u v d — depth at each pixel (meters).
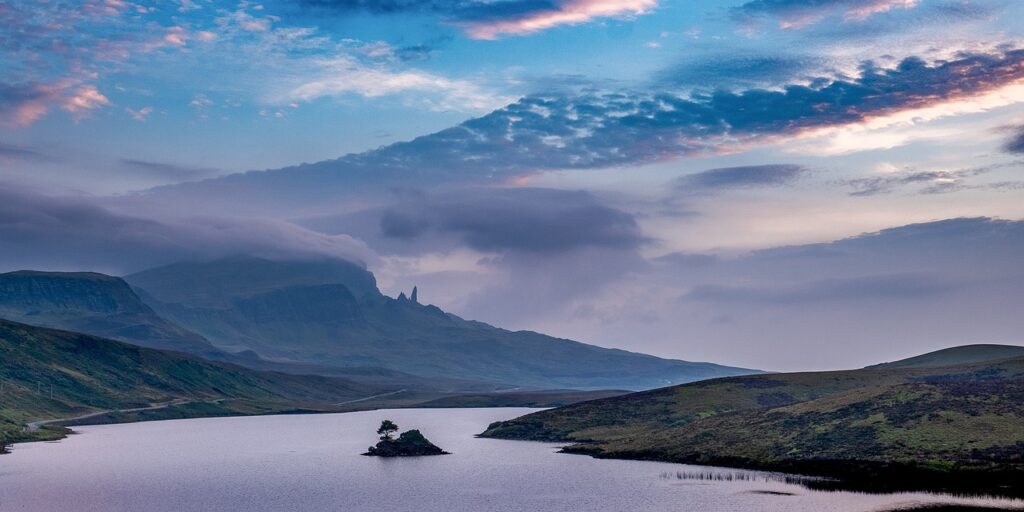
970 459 145.00
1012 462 140.88
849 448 163.00
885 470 148.00
